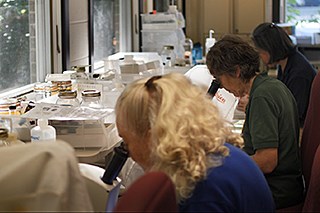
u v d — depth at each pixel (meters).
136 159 1.27
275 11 5.63
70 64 3.58
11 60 3.07
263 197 1.27
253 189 1.24
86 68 3.52
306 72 3.29
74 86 2.83
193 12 5.75
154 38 4.99
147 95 1.20
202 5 5.70
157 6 5.59
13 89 3.07
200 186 1.16
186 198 1.14
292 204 2.24
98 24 4.44
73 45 3.64
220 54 2.19
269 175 2.19
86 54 3.93
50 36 3.36
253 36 3.36
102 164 2.12
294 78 3.28
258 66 2.21
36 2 3.27
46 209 0.88
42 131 2.02
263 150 2.08
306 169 2.29
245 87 2.22
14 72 3.11
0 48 2.96
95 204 1.31
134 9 5.05
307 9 5.64
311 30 5.65
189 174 1.13
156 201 0.89
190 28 5.80
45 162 0.89
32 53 3.29
